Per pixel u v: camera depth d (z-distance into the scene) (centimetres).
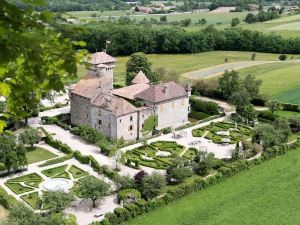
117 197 8569
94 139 11638
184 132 12419
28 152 10981
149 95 12625
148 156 10900
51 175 9669
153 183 8444
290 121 12975
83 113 12756
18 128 12481
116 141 11681
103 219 7431
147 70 16812
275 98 16488
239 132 12756
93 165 10138
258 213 8056
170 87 13150
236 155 10581
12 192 8806
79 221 7706
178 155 10894
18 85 1723
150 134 12581
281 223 7706
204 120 13662
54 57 1677
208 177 9338
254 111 13350
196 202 8481
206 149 11088
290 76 19550
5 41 1513
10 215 6850
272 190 9019
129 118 11906
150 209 8088
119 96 13138
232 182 9419
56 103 14925
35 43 1534
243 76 19650
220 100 16425
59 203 7594
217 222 7712
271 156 10775
